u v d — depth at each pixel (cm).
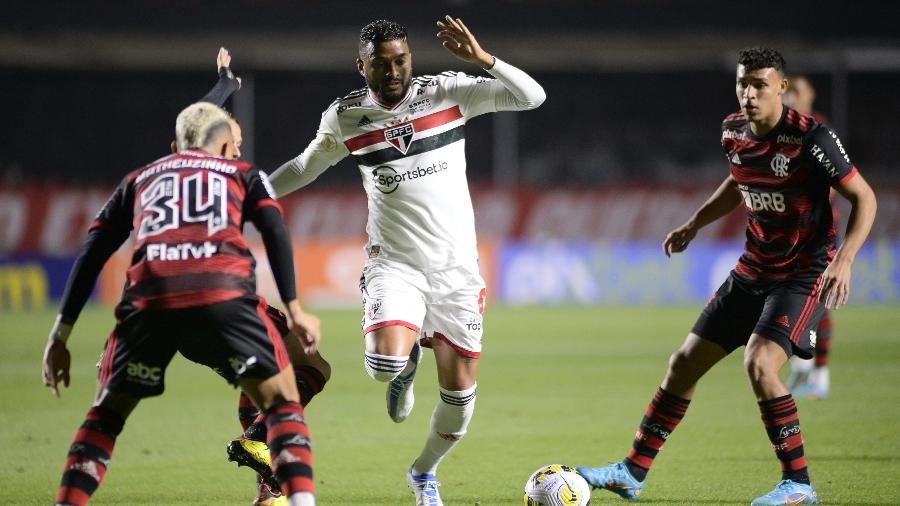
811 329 1995
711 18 10650
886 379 4066
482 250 8406
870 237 8362
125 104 10669
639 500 2084
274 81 10700
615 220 8806
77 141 10531
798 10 10594
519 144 10819
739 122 2034
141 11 10388
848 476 2278
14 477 2348
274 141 10600
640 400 3612
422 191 1980
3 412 3369
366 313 1983
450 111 1992
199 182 1548
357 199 8794
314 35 10394
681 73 11206
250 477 2359
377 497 2148
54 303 7944
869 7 10512
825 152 1919
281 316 1831
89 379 4209
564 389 3900
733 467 2430
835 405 3403
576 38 10488
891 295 8006
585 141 10888
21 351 5184
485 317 7231
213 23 10438
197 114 1642
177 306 1498
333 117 2008
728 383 4081
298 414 1543
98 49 9894
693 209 8719
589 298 8344
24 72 10438
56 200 8538
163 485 2269
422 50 9981
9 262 7931
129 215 1599
